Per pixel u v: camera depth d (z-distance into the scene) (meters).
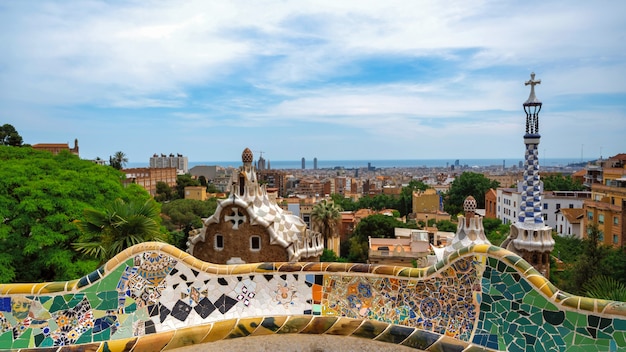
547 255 19.66
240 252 20.88
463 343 6.03
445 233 64.00
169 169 151.25
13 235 21.36
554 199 77.75
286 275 7.23
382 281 6.93
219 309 6.99
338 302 7.06
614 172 65.94
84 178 24.52
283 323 6.73
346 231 80.44
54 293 6.53
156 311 6.77
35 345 6.32
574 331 5.33
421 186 152.00
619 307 5.08
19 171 23.39
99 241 18.88
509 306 5.86
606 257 31.88
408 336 6.36
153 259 6.91
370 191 174.50
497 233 63.22
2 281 20.03
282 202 93.81
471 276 6.24
